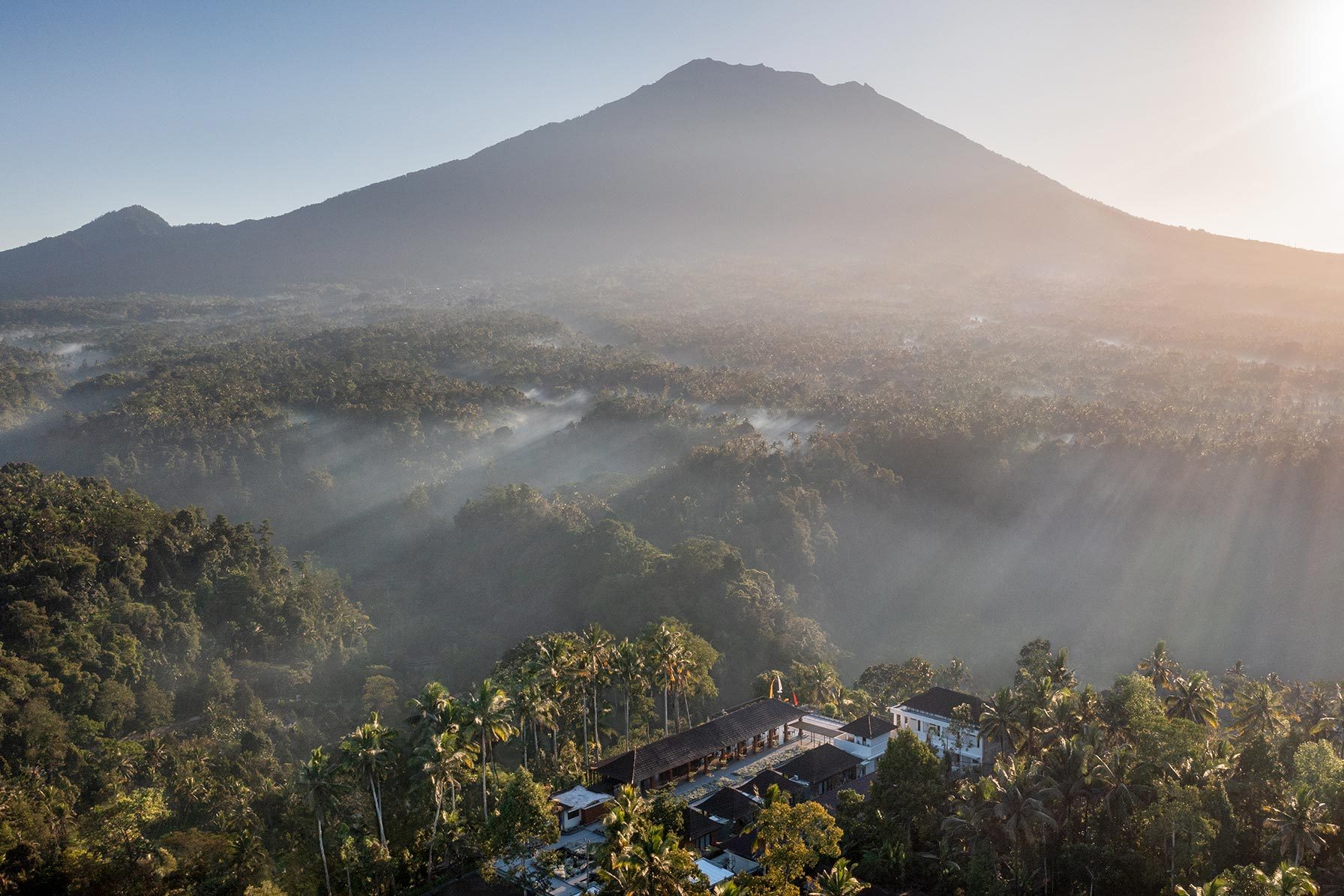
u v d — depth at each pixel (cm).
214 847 7138
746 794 7906
